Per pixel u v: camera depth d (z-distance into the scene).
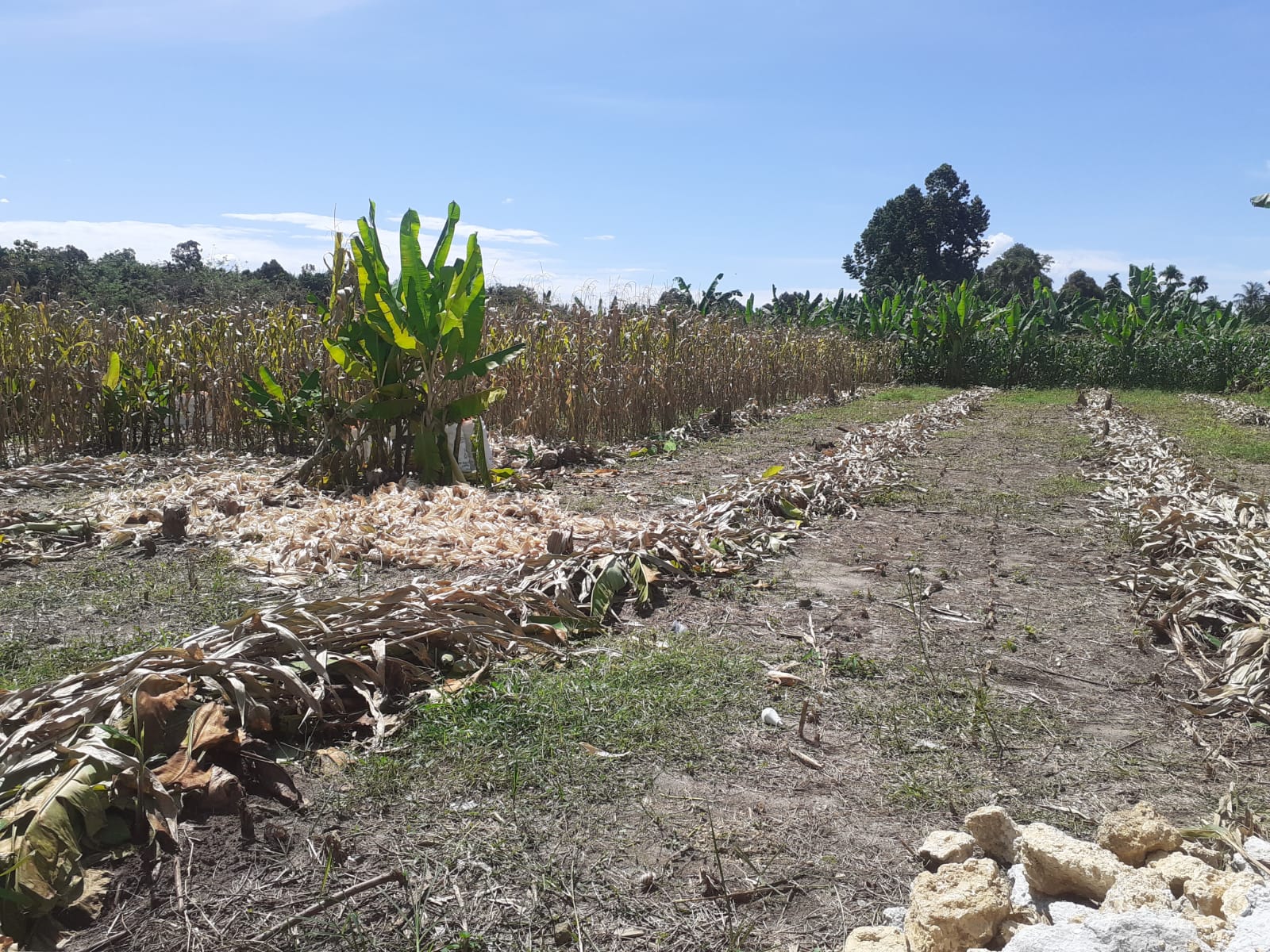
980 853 2.28
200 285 14.41
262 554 5.05
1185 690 3.47
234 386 9.67
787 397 18.23
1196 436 12.30
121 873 2.15
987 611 4.36
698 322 14.08
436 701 3.09
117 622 3.97
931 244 54.00
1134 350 24.64
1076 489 7.89
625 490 7.72
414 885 2.13
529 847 2.30
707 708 3.15
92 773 2.28
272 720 2.85
